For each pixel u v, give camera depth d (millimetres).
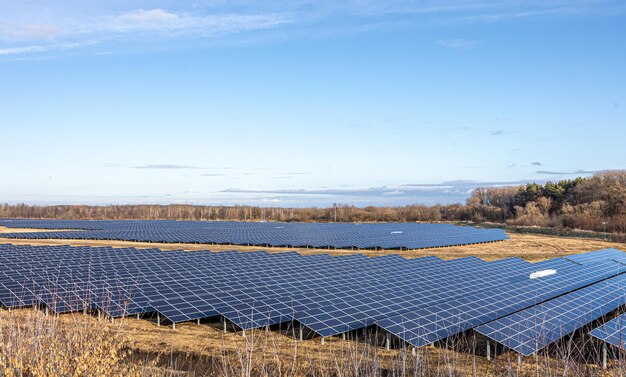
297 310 27422
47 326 14328
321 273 37500
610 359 20156
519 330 22641
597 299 29438
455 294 31359
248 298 29438
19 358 12180
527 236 89375
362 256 46000
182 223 120125
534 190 134250
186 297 29406
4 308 28641
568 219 104500
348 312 26891
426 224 112125
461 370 15914
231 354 22172
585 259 46781
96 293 29828
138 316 27250
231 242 71875
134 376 13836
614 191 107500
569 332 22984
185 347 23422
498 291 31656
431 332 23312
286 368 18891
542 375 12695
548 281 35562
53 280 33031
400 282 34344
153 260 42344
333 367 15438
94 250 48000
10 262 40500
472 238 78375
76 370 11906
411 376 16594
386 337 25125
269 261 42750
